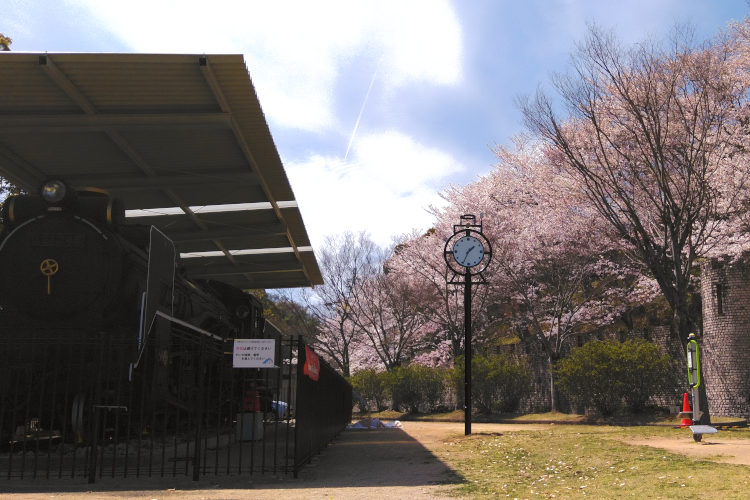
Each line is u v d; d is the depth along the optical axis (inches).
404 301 1362.0
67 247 356.5
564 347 1114.7
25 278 352.8
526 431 530.0
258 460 356.8
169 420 478.9
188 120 473.1
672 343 925.2
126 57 399.2
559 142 677.9
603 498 229.3
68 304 350.0
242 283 1003.9
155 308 364.8
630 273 1055.0
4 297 353.7
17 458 333.4
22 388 348.2
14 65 403.2
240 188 630.5
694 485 238.5
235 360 291.4
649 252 614.9
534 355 1149.7
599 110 668.7
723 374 810.8
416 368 1293.1
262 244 815.7
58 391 351.6
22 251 355.9
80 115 466.0
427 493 247.3
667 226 639.1
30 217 368.5
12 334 351.6
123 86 433.1
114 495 236.5
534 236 1068.5
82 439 356.8
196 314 481.7
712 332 834.8
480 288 1201.4
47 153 542.9
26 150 535.5
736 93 701.3
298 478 287.9
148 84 431.8
